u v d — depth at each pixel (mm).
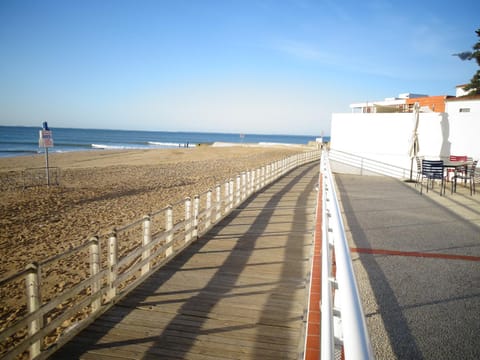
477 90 33625
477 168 17312
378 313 4938
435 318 4801
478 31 33000
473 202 13078
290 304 5234
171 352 4012
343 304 1464
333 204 3484
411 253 7426
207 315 4883
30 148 74000
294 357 3943
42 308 3814
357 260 7023
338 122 20859
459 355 3982
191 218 8336
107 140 123875
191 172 28953
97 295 4809
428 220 10297
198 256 7398
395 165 19328
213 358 3912
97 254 4832
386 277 6176
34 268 3723
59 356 3902
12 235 10766
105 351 4012
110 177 25375
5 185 20547
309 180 20547
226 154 52281
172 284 5953
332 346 1552
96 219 12797
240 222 10352
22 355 4680
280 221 10453
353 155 20422
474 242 8234
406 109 24672
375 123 19719
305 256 7406
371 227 9492
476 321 4711
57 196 16938
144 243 6203
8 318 6062
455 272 6406
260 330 4500
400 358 3936
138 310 5012
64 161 43250
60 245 9945
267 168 18297
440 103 25031
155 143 114688
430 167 15422
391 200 13328
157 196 17594
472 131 17422
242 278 6238
